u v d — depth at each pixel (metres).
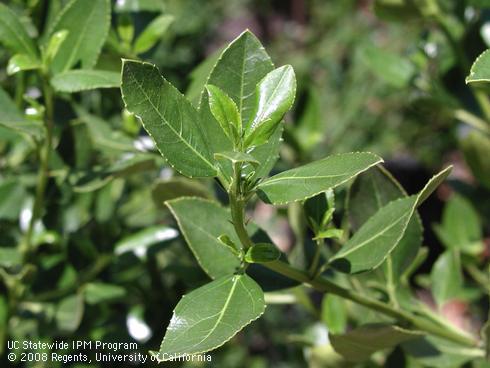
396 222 0.22
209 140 0.21
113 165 0.29
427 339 0.28
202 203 0.23
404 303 0.28
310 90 0.38
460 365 0.29
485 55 0.18
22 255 0.30
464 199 0.37
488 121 0.34
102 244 0.32
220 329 0.18
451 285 0.31
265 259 0.20
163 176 0.36
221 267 0.23
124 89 0.18
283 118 0.20
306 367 0.41
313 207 0.22
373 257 0.22
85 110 0.32
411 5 0.34
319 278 0.23
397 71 0.36
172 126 0.19
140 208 0.38
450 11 0.36
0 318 0.31
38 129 0.27
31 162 0.34
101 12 0.26
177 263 0.33
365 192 0.25
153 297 0.34
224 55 0.21
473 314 0.47
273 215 0.48
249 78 0.21
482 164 0.32
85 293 0.32
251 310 0.19
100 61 0.29
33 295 0.31
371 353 0.25
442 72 0.36
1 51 0.35
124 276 0.34
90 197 0.33
